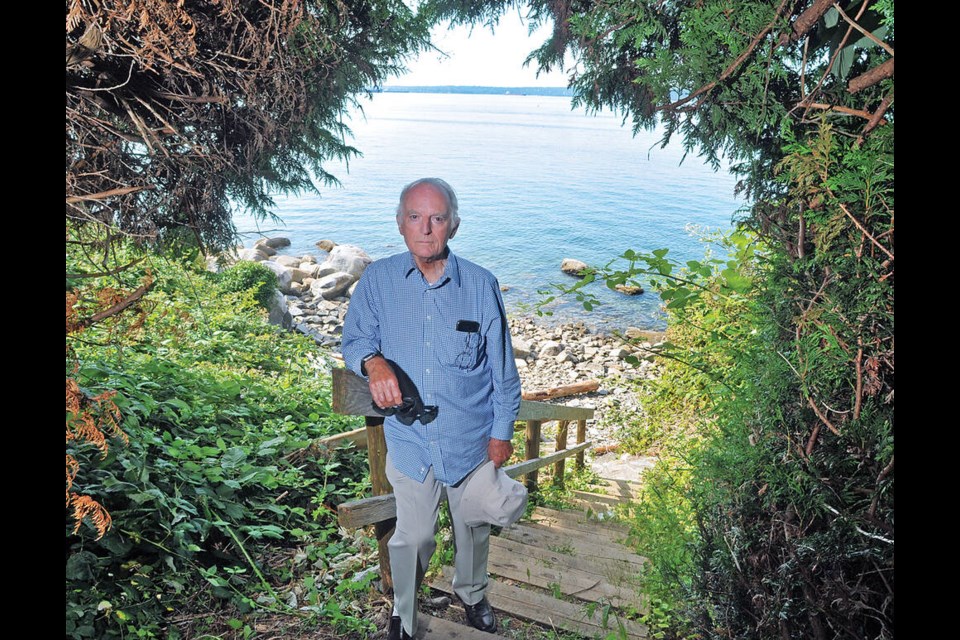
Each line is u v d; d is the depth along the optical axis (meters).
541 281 25.16
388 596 3.27
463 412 2.62
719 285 3.48
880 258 2.03
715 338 3.13
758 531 2.20
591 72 3.46
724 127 2.78
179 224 4.25
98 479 3.32
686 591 2.64
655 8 2.86
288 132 4.68
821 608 1.88
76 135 3.54
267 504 4.03
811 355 2.04
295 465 4.64
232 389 5.60
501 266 28.02
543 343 16.81
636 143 104.50
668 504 4.28
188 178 4.13
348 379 2.91
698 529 2.74
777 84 2.59
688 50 2.67
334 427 5.89
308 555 3.64
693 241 34.47
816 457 2.02
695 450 3.04
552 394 12.27
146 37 3.36
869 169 1.97
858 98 2.42
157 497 3.34
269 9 4.15
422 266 2.58
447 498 2.81
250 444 4.66
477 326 2.60
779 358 2.21
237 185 4.71
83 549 3.07
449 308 2.58
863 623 1.88
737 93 2.64
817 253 2.14
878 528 1.83
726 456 2.35
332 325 17.09
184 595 3.15
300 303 18.84
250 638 2.96
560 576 3.71
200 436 4.52
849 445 2.03
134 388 4.50
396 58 5.21
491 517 2.71
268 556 3.66
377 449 3.15
